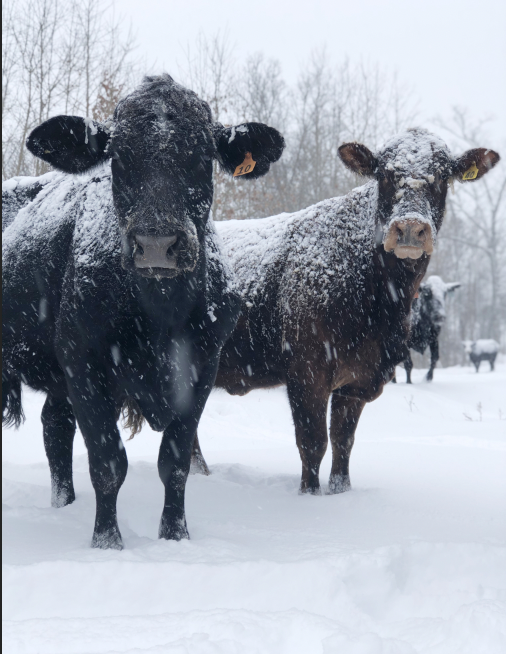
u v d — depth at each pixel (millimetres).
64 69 16359
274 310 6023
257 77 28562
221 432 10609
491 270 56906
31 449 8781
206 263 4094
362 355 5668
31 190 5602
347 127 31203
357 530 4301
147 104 3721
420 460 7523
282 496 5551
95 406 4059
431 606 3010
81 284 4066
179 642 2422
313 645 2479
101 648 2449
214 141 3945
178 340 4121
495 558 3488
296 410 5734
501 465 7164
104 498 3971
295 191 26156
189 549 3641
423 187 5320
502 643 2463
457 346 52125
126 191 3688
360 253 5672
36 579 3121
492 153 5363
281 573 3162
